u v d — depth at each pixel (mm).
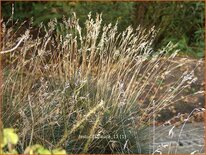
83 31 8641
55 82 5871
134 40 6082
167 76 8398
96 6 9562
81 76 5820
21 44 7363
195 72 8875
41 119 5098
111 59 6211
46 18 9672
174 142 6383
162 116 7742
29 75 6125
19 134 5141
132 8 9852
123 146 5562
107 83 5750
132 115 5809
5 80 5922
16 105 5430
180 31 10516
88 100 5512
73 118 5594
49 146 5180
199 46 10109
